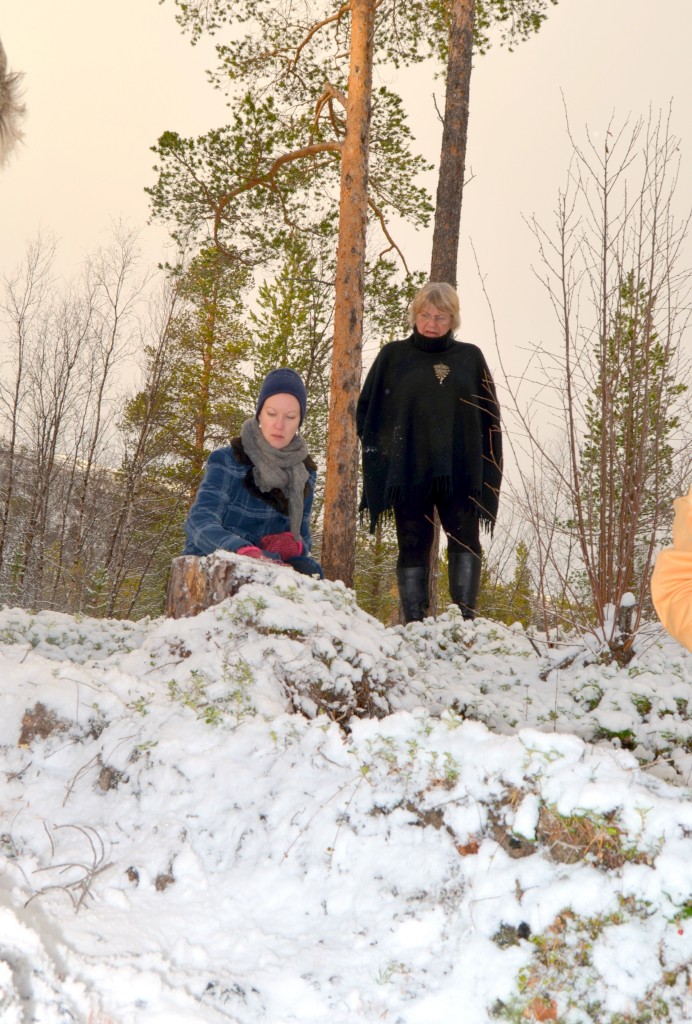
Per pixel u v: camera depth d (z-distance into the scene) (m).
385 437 5.14
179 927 1.89
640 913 1.75
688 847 1.79
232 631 3.11
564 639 4.10
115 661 3.39
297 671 2.95
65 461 27.75
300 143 12.46
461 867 1.92
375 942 1.83
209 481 3.92
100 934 1.78
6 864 2.00
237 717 2.54
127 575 24.23
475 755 2.07
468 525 4.98
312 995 1.69
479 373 5.09
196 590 3.51
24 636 4.03
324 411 20.48
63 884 1.97
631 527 3.71
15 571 24.42
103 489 26.08
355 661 3.17
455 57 8.72
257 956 1.80
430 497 5.08
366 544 20.70
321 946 1.83
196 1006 1.62
